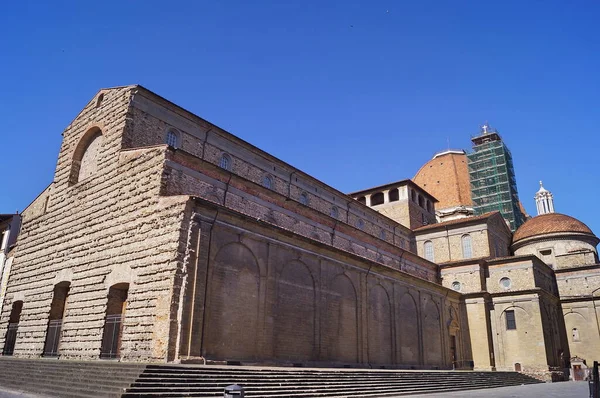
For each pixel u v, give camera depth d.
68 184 38.75
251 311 29.45
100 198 34.62
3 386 24.92
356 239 47.78
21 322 37.72
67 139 41.19
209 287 27.05
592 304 58.91
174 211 27.70
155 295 26.66
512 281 55.31
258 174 44.09
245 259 29.97
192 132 39.25
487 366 52.91
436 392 30.33
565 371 55.66
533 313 52.53
